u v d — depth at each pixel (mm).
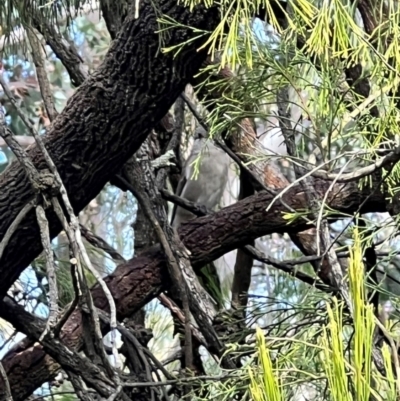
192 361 2184
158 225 2281
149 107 1798
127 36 1739
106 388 1699
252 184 2625
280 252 4043
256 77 1513
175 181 3686
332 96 1391
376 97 1312
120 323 2293
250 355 1928
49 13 2035
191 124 3629
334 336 896
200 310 2207
